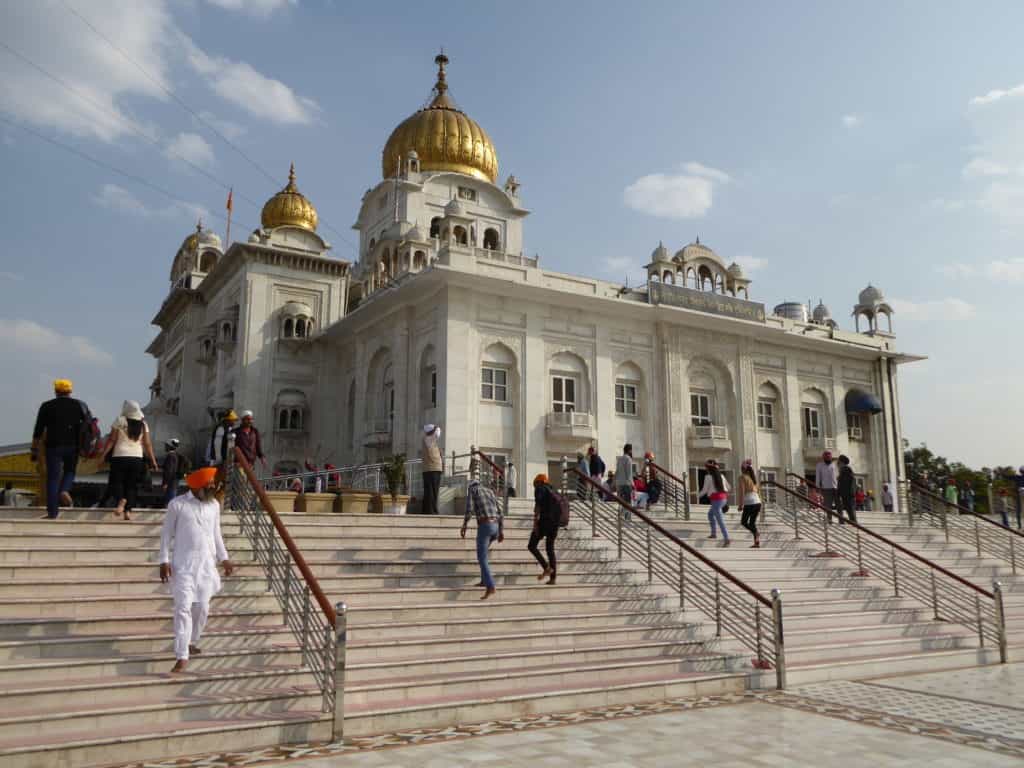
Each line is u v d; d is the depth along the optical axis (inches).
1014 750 282.0
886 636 510.3
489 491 457.4
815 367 1328.7
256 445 518.0
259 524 402.6
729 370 1213.1
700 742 285.9
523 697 327.0
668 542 636.7
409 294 1057.5
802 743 286.4
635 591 494.9
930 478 2194.9
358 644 350.6
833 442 1306.6
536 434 1028.5
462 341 995.9
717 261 1286.9
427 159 1460.4
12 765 235.0
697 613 479.8
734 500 1177.4
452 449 956.6
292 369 1255.5
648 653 409.7
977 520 956.0
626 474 771.4
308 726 282.4
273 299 1262.3
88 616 340.8
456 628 395.2
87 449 431.2
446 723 307.4
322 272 1305.4
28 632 318.3
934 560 779.4
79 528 410.9
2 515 419.8
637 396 1138.7
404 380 1063.0
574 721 315.6
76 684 283.4
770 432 1256.8
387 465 736.3
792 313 1503.4
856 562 666.8
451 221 1187.3
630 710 337.7
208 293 1477.6
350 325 1203.2
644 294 1167.6
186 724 273.6
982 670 465.1
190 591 312.8
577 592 473.4
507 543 536.1
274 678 315.6
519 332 1047.6
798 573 618.2
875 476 1366.9
